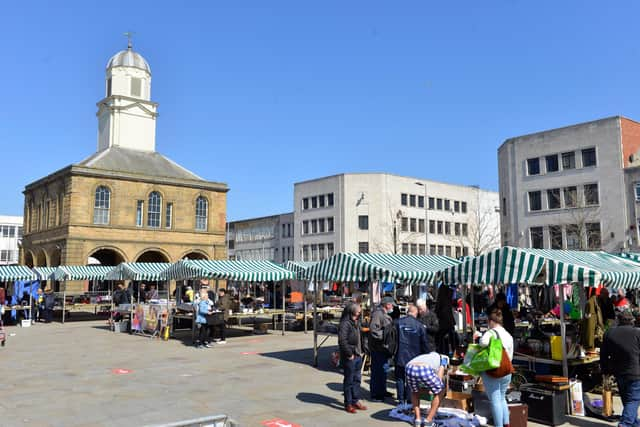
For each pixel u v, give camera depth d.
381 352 10.44
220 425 5.93
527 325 16.78
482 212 73.62
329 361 15.10
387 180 64.31
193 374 13.12
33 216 48.19
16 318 28.83
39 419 8.91
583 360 9.98
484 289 23.16
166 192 45.88
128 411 9.45
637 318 13.52
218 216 48.72
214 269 21.42
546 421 8.59
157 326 21.70
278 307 30.25
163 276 24.66
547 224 44.44
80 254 41.03
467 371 7.95
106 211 42.94
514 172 47.22
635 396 7.91
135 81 51.78
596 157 41.88
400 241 63.53
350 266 14.15
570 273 9.19
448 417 8.73
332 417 9.09
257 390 11.27
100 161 45.31
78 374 13.10
